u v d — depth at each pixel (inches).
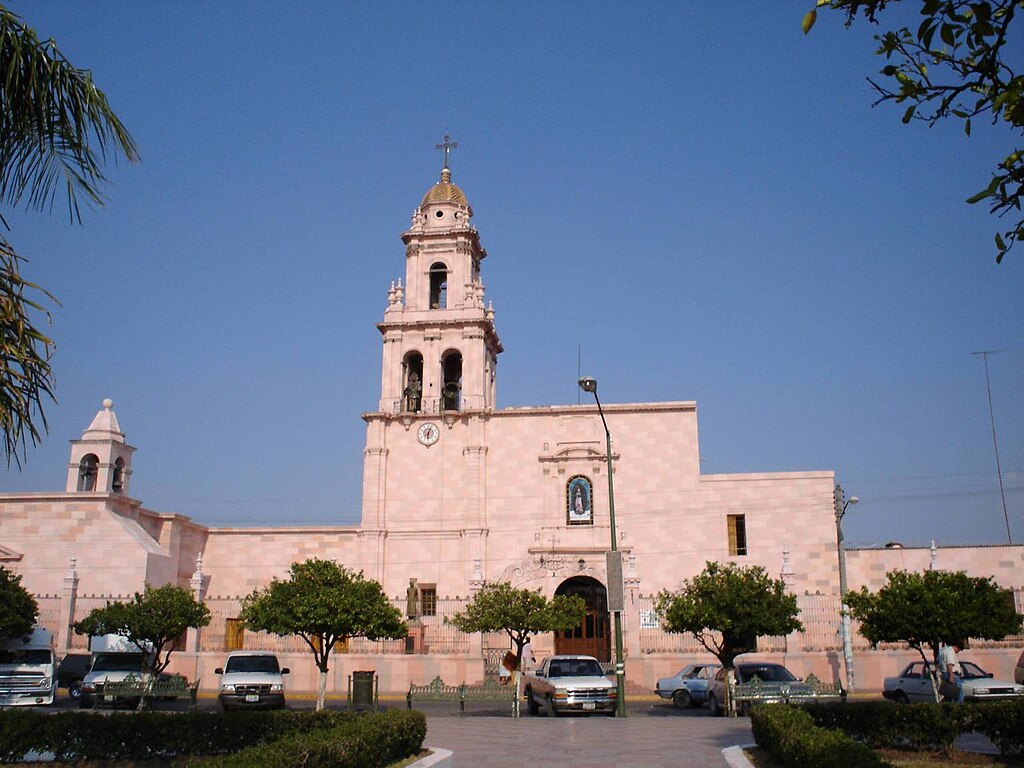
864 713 857.5
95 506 2237.9
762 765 726.5
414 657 2058.3
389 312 2454.5
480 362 2389.3
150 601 1748.3
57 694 1914.4
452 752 884.0
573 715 1446.9
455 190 2551.7
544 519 2278.5
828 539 2206.0
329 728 796.0
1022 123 326.0
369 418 2378.2
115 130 621.3
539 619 1753.2
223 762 544.1
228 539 2458.2
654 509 2263.8
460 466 2337.6
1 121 594.6
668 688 1734.7
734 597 1519.4
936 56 340.2
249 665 1576.0
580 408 2333.9
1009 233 351.3
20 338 576.4
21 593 1744.6
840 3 339.6
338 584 1615.4
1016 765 779.4
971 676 1466.5
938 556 2172.7
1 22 588.1
